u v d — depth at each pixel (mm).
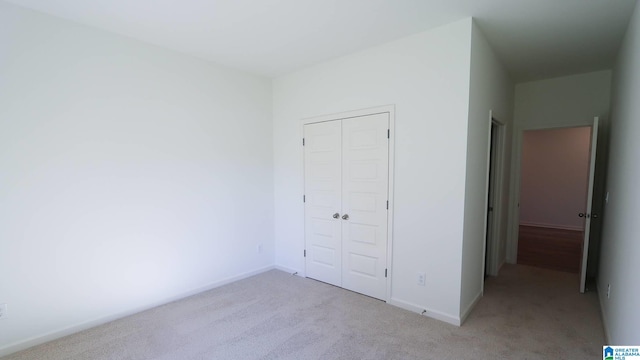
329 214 3596
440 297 2725
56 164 2453
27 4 2242
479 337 2422
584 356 2176
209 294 3346
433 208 2742
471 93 2572
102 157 2691
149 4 2264
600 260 3408
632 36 2287
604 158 3748
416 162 2834
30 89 2318
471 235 2822
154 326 2639
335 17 2479
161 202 3084
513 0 2207
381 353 2221
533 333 2484
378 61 3055
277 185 4219
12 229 2275
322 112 3596
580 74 3902
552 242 5777
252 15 2439
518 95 4336
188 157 3291
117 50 2754
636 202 1817
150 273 3012
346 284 3469
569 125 4000
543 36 2834
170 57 3121
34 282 2371
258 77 4000
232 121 3707
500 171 3867
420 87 2777
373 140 3137
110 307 2752
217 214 3574
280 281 3748
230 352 2256
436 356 2176
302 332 2525
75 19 2486
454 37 2562
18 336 2305
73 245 2549
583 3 2244
